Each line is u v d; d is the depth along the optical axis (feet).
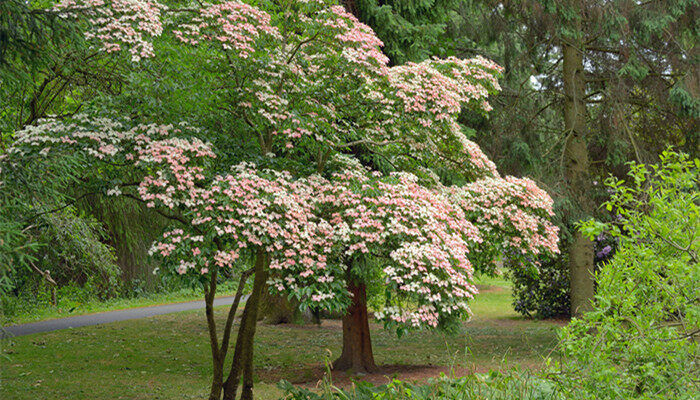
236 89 21.02
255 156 21.54
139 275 70.95
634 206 12.78
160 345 42.86
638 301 11.70
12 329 47.39
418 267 18.02
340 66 22.20
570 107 42.47
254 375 33.50
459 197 24.77
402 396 13.32
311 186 21.29
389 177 21.61
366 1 34.60
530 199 24.86
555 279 56.80
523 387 12.69
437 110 21.59
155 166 18.60
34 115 25.72
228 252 18.88
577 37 39.96
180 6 21.01
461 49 45.93
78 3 17.78
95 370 32.96
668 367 10.86
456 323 21.49
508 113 43.34
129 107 20.59
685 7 37.45
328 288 18.98
